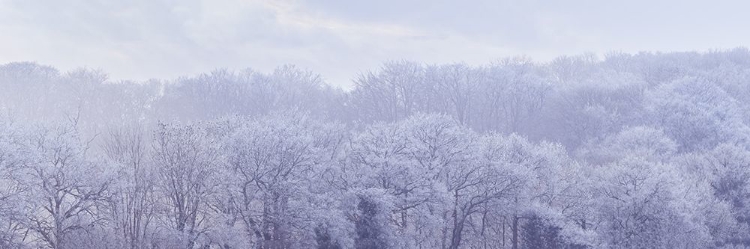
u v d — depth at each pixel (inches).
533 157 2618.1
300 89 4507.9
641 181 2576.3
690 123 4028.1
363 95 4370.1
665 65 5531.5
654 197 2516.0
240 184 1998.0
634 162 2691.9
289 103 4121.6
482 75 4589.1
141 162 1993.1
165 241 1818.4
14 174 1681.8
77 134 2039.9
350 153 2367.1
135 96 4055.1
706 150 3567.9
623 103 4399.6
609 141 3806.6
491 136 2812.5
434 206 2203.5
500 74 4618.6
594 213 2549.2
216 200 1985.7
